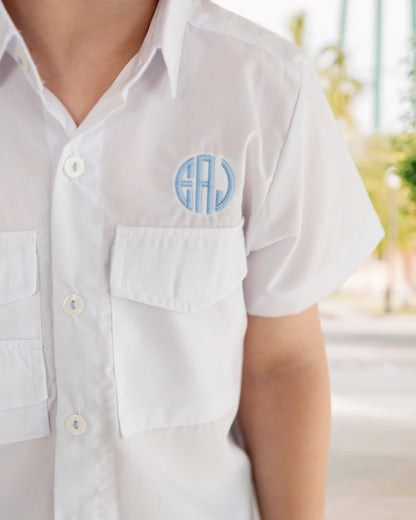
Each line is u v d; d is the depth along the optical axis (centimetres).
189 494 81
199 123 74
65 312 71
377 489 426
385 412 613
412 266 1611
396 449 503
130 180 71
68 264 70
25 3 69
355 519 383
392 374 811
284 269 83
